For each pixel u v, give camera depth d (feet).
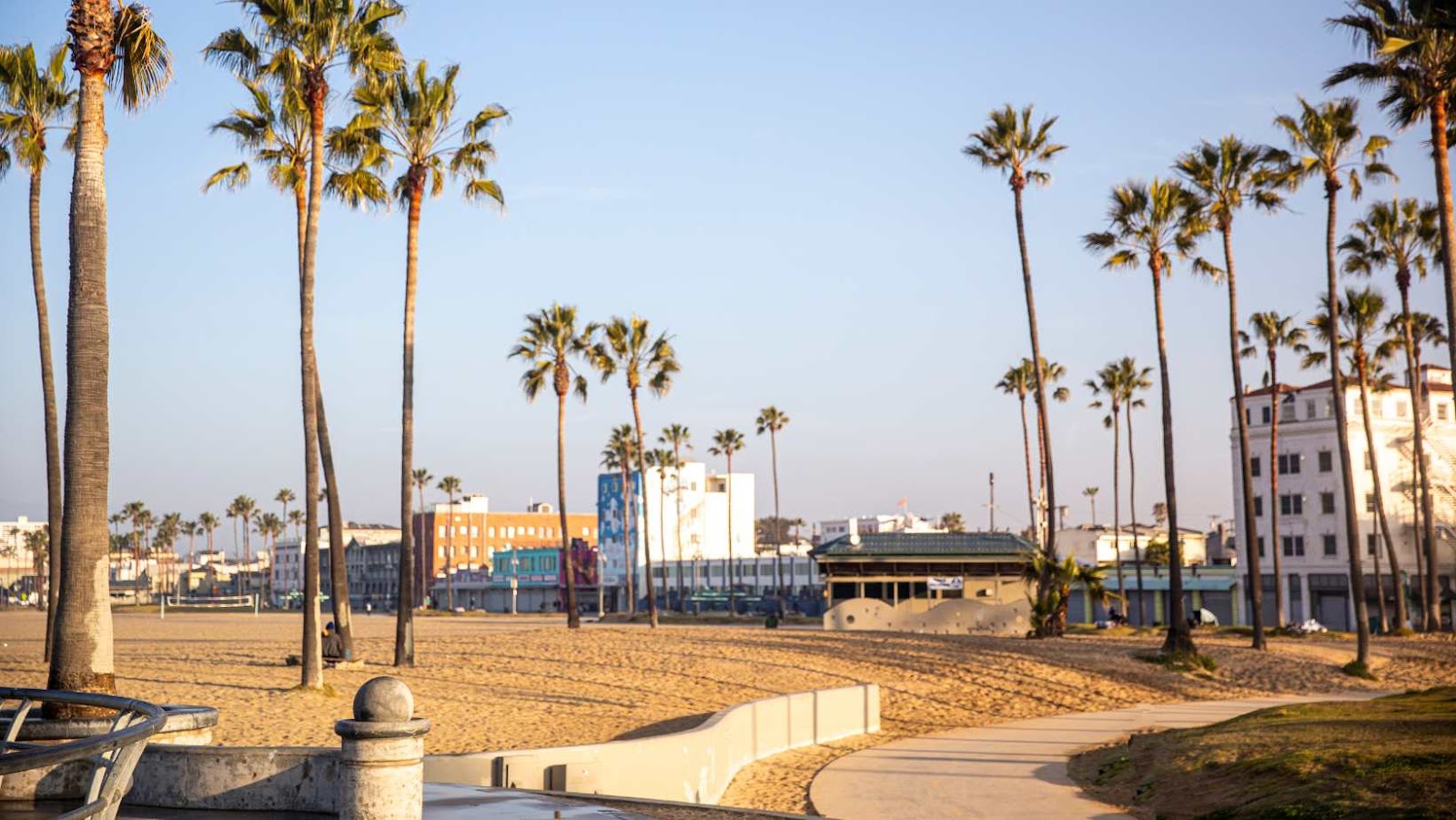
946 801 58.44
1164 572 301.43
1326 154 136.56
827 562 227.81
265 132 107.45
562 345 197.36
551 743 74.33
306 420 94.89
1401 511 260.01
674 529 501.56
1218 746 63.67
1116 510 304.71
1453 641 162.40
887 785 63.26
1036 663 126.72
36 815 32.27
